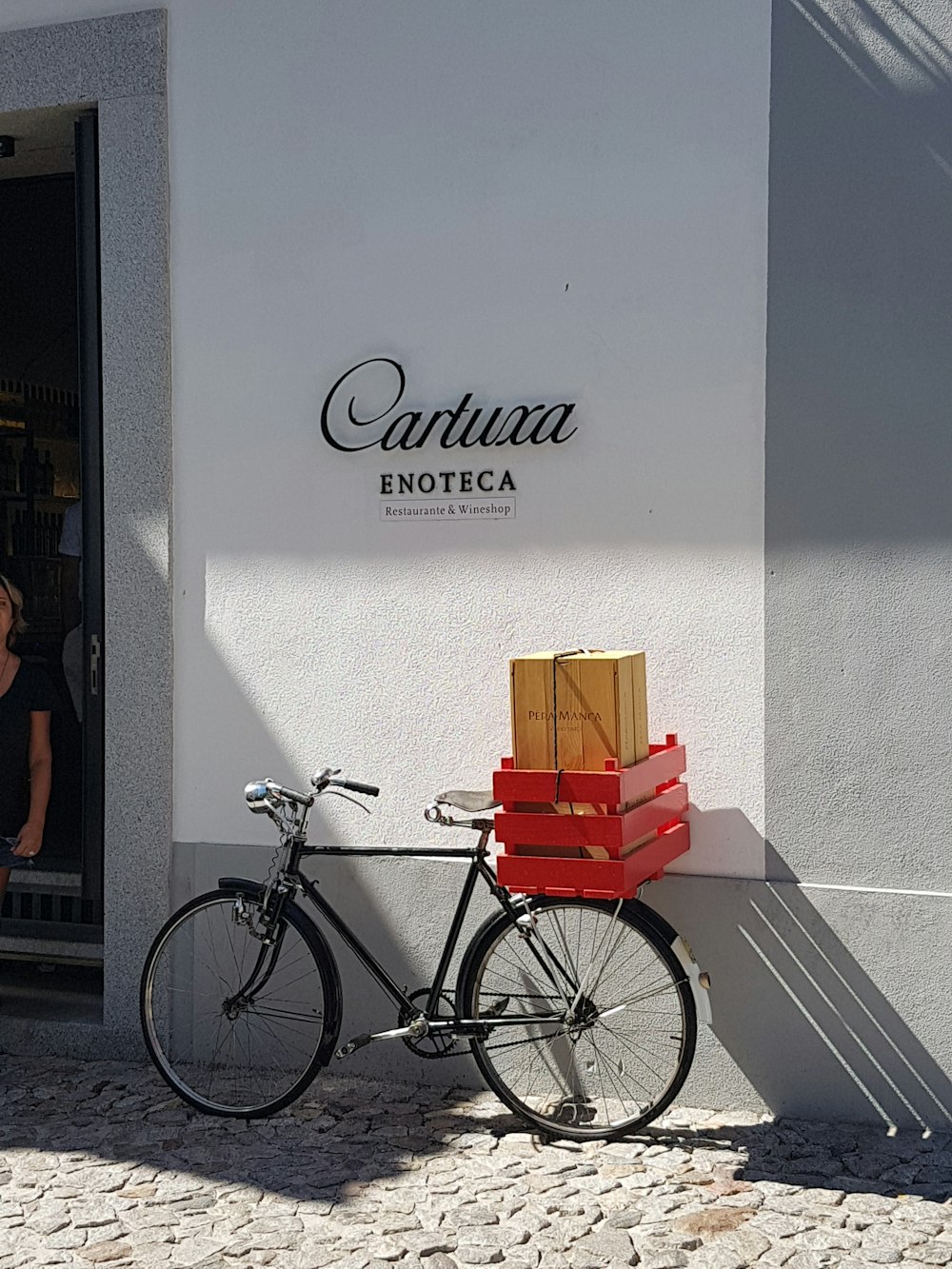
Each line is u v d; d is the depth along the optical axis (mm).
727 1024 4480
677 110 4469
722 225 4434
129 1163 4172
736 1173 4012
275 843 4996
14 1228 3750
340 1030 4832
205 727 5078
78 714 5977
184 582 5102
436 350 4762
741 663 4461
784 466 4398
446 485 4770
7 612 5387
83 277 5266
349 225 4855
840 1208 3775
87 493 5285
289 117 4918
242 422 5016
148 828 5113
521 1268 3484
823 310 4344
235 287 5004
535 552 4676
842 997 4371
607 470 4582
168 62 5062
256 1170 4102
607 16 4531
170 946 5012
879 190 4289
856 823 4367
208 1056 4977
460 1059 4762
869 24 4277
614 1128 4266
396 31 4777
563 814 4039
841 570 4359
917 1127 4312
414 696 4840
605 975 4406
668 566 4527
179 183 5062
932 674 4289
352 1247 3602
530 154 4629
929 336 4258
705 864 4512
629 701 4137
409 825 4855
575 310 4598
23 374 7129
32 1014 5324
